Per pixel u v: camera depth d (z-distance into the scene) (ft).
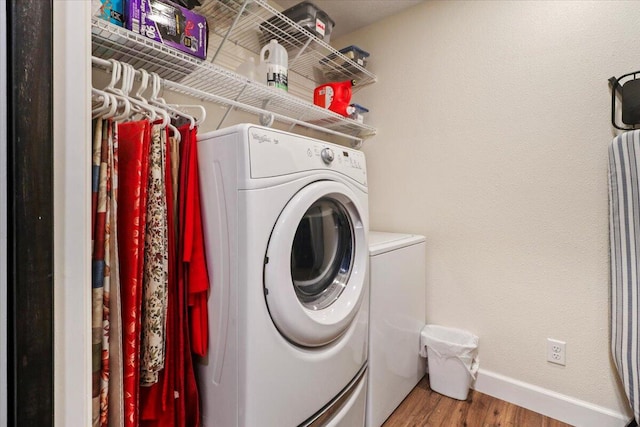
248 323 2.90
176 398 3.18
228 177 3.06
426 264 6.58
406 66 6.85
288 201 3.24
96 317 2.52
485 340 5.91
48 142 1.55
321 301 3.99
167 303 3.04
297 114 6.31
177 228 3.25
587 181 4.94
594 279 4.90
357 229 4.26
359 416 4.33
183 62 3.90
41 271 1.54
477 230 5.98
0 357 1.43
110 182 2.62
